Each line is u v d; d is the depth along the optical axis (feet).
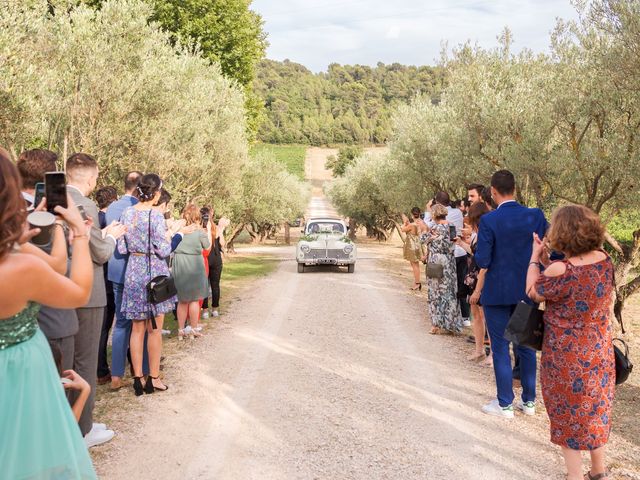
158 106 35.68
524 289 15.05
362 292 39.88
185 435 13.82
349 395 16.97
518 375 19.45
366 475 11.70
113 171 38.27
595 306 10.97
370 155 114.73
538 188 30.63
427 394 17.15
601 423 10.93
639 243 27.71
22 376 6.23
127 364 20.45
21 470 6.13
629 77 23.43
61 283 6.43
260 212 96.07
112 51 32.14
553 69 29.73
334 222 59.98
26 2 26.68
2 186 5.73
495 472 11.91
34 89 25.32
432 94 54.80
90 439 13.09
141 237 16.28
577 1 25.63
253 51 77.51
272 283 45.85
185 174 48.03
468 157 36.73
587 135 28.35
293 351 22.45
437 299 25.36
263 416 15.16
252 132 84.94
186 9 66.80
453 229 23.76
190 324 25.14
